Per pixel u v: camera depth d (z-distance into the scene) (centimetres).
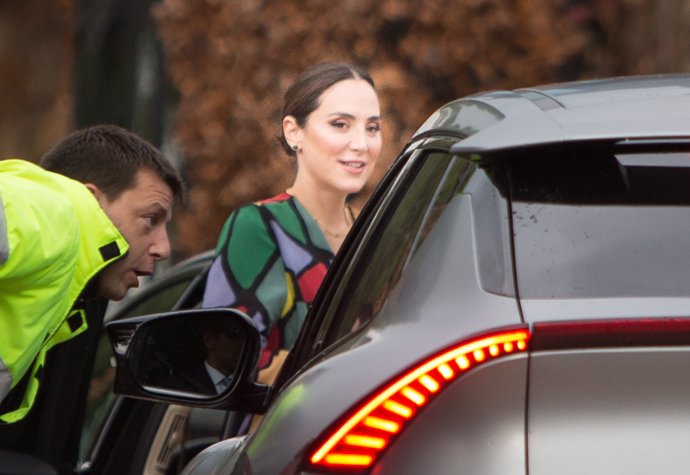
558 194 623
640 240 609
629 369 564
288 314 1201
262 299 1188
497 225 618
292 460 596
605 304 589
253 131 2725
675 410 562
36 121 4459
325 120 1223
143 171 1062
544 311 586
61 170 1066
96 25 3784
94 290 1038
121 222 1059
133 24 3769
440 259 623
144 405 1331
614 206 618
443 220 638
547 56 2766
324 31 2730
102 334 1565
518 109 667
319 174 1227
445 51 2722
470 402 570
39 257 877
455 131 704
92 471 1334
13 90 4447
